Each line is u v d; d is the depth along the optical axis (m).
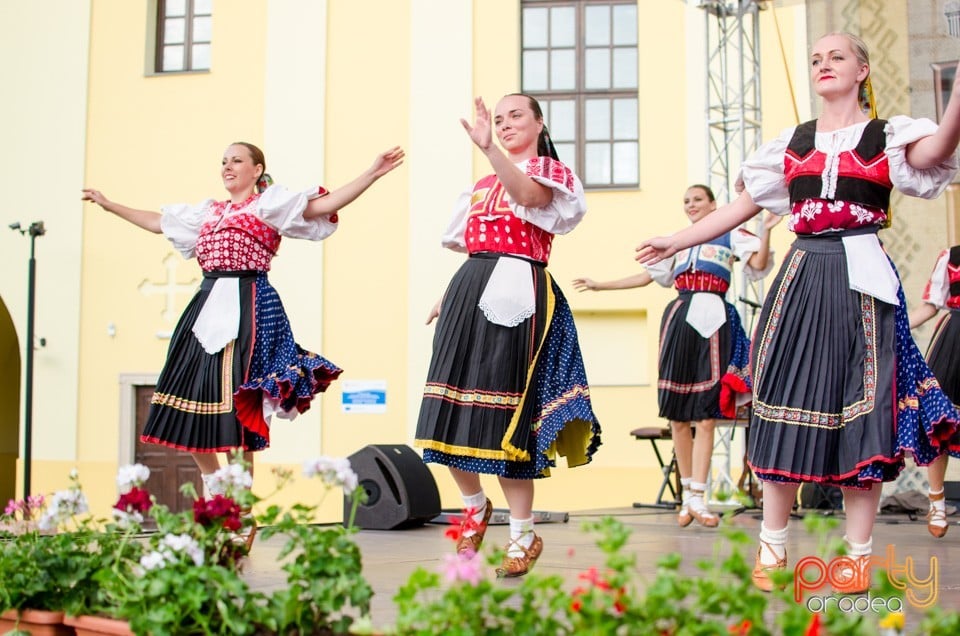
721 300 5.87
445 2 12.42
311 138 12.59
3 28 13.33
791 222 3.28
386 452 5.92
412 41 12.47
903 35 7.57
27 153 13.18
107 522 2.78
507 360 3.47
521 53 12.38
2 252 13.10
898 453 3.04
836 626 1.81
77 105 13.12
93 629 2.43
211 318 4.31
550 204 3.52
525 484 3.52
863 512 3.15
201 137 12.87
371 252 12.30
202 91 12.91
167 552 2.30
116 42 13.12
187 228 4.55
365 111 12.52
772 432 3.16
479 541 3.68
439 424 3.50
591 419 3.51
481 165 12.24
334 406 12.17
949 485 7.42
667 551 4.52
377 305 12.23
